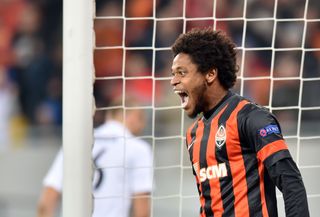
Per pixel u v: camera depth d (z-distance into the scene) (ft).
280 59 93.20
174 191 78.28
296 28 97.14
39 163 102.42
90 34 44.11
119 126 62.90
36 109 120.37
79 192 44.24
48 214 65.41
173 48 39.96
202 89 39.45
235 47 40.24
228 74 39.60
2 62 122.42
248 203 37.96
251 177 38.09
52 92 121.90
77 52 43.88
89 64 44.14
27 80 121.70
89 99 44.24
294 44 96.73
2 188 98.63
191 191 78.07
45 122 120.26
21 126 116.47
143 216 62.59
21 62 122.83
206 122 39.78
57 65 123.44
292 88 88.79
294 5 96.84
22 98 120.67
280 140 37.40
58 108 121.29
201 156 39.37
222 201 38.60
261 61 94.48
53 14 125.08
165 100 84.64
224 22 92.94
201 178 39.55
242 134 38.14
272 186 38.37
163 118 82.69
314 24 98.17
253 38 94.22
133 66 95.25
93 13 44.37
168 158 80.33
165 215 75.92
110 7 101.09
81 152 44.14
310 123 87.45
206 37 39.34
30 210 97.50
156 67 88.63
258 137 37.42
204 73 39.32
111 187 61.87
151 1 97.76
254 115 37.93
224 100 39.58
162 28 91.66
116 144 62.39
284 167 36.81
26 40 123.95
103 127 63.05
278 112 88.22
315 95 89.40
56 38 124.57
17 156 101.96
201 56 39.04
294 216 36.52
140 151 62.75
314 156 69.31
